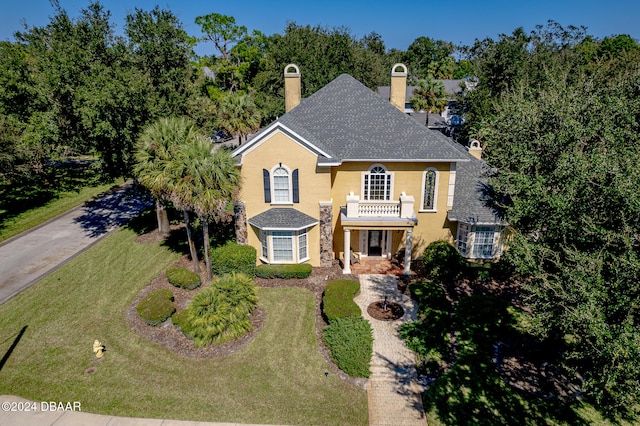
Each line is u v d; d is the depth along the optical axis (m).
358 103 25.58
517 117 21.98
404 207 22.78
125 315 20.23
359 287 21.50
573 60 47.28
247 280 19.80
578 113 18.88
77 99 24.48
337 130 24.23
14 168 35.38
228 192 20.75
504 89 45.41
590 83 21.02
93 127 24.67
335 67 69.88
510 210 16.70
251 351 17.56
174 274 23.00
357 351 16.47
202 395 15.17
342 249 25.66
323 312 20.09
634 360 9.59
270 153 22.27
